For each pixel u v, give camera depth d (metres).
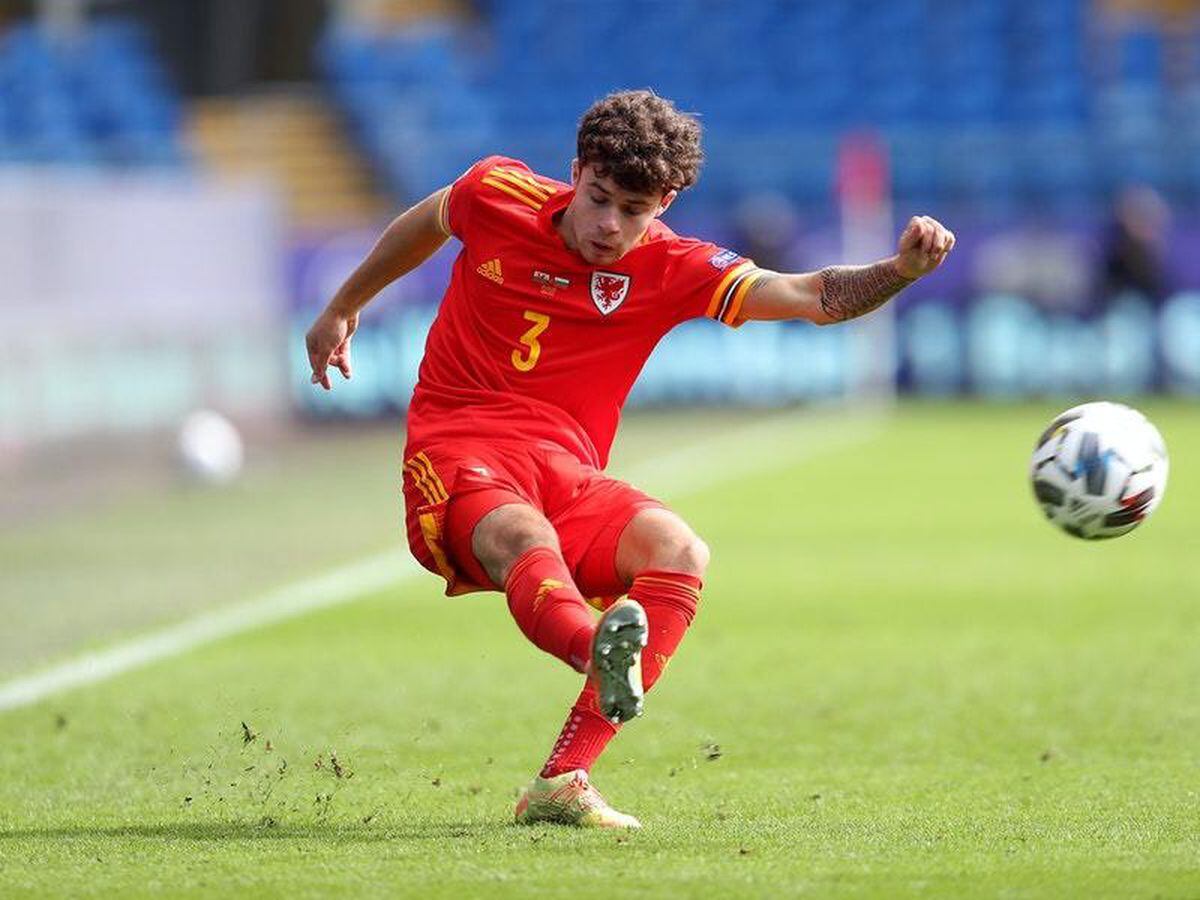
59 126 95.75
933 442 69.50
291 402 79.31
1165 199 84.12
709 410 82.50
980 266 81.56
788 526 50.00
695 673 30.81
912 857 17.77
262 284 76.38
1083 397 80.62
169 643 33.75
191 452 59.25
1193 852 17.95
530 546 18.31
